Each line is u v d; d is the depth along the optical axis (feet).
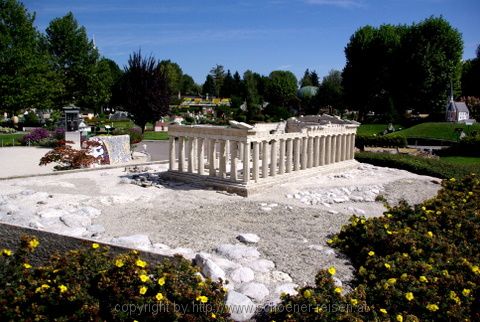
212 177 46.09
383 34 207.62
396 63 201.57
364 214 38.60
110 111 300.40
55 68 183.11
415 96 199.41
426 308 19.45
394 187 51.85
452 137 145.18
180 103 372.79
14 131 147.95
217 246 27.61
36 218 32.53
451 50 198.70
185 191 43.93
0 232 28.89
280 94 354.13
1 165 71.51
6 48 121.19
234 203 39.50
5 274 19.61
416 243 26.20
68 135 87.45
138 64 151.23
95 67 191.31
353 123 64.54
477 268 22.75
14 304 18.21
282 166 49.37
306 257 26.86
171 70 366.63
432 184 55.52
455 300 19.81
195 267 20.93
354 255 27.55
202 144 47.06
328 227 33.53
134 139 98.84
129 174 53.36
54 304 18.02
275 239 30.12
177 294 18.31
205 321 17.99
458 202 36.14
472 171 64.64
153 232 30.94
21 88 121.39
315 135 55.06
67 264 19.86
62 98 185.16
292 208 38.52
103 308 18.07
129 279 18.61
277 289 21.94
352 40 219.82
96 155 68.13
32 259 27.61
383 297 20.02
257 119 221.66
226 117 235.61
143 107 151.12
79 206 37.27
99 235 29.91
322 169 56.59
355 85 216.54
